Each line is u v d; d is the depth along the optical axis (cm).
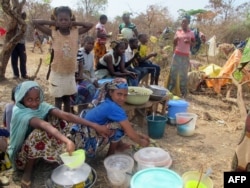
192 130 432
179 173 333
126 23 734
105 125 318
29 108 299
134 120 472
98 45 699
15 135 295
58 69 397
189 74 701
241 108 352
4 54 672
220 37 1670
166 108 508
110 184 299
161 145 400
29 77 724
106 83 323
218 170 341
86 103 459
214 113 557
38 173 317
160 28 1511
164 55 881
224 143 417
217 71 712
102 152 366
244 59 271
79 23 404
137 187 233
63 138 269
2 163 289
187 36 629
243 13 1750
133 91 438
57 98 418
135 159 303
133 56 607
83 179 264
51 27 391
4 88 626
